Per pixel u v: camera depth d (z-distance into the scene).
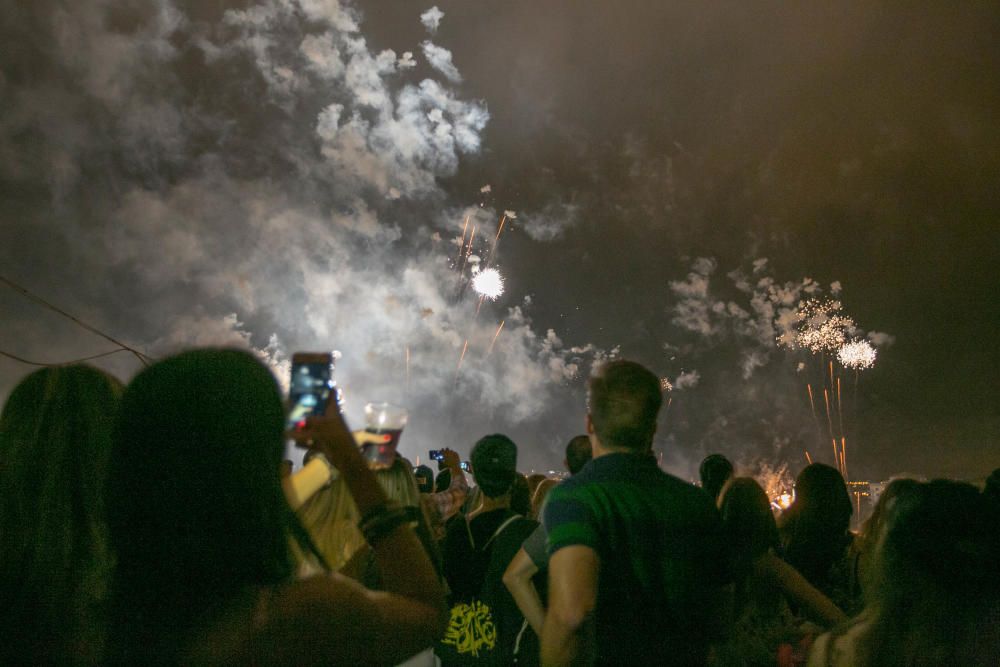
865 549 3.37
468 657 3.53
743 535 3.15
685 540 2.51
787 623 3.29
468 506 4.23
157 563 1.38
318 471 2.25
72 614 1.48
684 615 2.45
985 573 1.91
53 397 1.66
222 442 1.42
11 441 1.62
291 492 1.88
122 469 1.42
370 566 2.76
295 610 1.41
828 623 2.94
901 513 2.04
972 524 1.95
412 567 1.60
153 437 1.41
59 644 1.45
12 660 1.43
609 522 2.45
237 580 1.41
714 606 2.58
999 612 1.91
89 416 1.65
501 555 3.59
